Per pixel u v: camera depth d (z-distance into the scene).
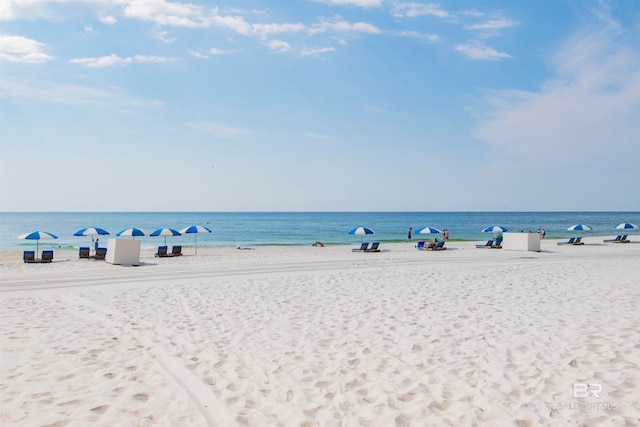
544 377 5.29
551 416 4.27
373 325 7.96
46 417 4.32
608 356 5.97
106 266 19.03
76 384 5.21
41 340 7.09
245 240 48.12
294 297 10.80
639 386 4.94
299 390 5.03
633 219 127.88
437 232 29.06
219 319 8.55
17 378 5.39
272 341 7.02
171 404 4.68
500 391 4.91
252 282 13.41
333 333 7.46
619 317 8.20
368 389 5.05
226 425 4.21
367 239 48.16
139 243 19.83
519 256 22.91
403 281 13.38
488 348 6.49
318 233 61.62
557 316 8.39
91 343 6.93
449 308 9.34
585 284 12.37
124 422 4.25
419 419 4.27
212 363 5.98
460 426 4.12
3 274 16.22
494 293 11.11
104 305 10.04
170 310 9.42
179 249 24.62
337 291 11.62
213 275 15.52
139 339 7.17
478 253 25.11
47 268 18.36
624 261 19.47
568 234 57.59
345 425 4.16
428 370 5.64
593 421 4.15
